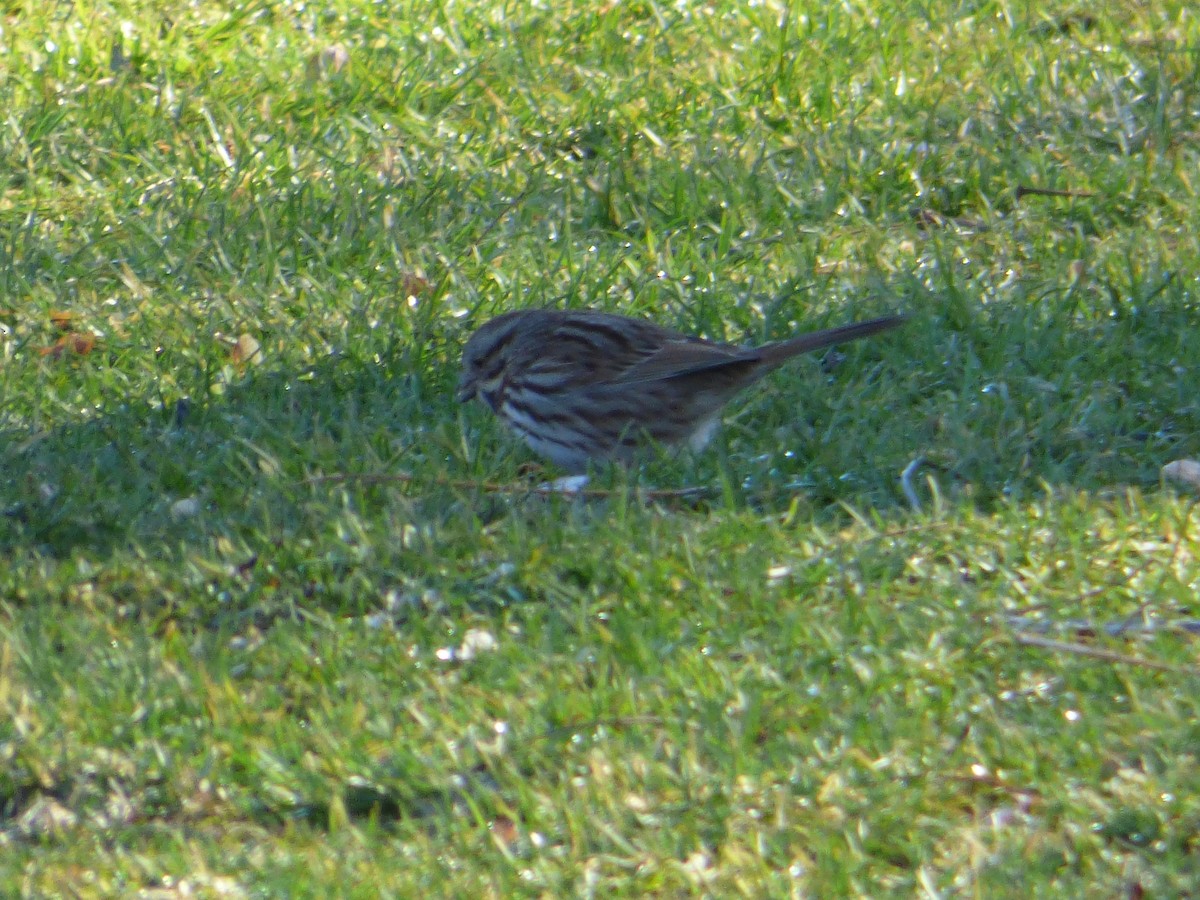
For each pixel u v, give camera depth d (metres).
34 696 8.01
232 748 7.73
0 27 17.56
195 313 12.82
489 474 10.28
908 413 11.02
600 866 6.99
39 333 12.57
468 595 8.96
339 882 6.87
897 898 6.71
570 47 17.47
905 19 17.88
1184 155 14.98
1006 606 8.66
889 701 7.79
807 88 16.38
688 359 10.48
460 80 16.56
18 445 10.69
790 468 10.38
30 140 15.41
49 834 7.40
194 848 7.11
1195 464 10.11
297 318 12.74
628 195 14.54
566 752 7.69
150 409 11.35
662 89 16.38
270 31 17.80
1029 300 12.66
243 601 9.02
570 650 8.40
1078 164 14.88
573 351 10.55
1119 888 6.70
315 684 8.23
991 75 16.52
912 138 15.44
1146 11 17.94
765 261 13.66
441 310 12.85
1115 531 9.29
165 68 16.84
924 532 9.33
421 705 8.02
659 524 9.43
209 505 10.13
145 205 14.48
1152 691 7.84
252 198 14.30
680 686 8.01
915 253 13.74
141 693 8.05
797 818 7.14
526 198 14.53
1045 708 7.81
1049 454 10.32
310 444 10.48
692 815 7.21
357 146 15.60
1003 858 6.86
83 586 9.16
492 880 6.91
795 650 8.33
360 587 9.01
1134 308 12.35
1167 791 7.14
